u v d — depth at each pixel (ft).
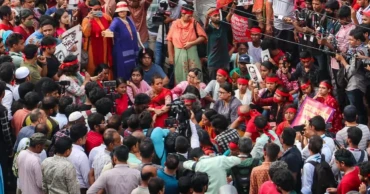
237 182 89.76
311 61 111.55
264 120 94.73
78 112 94.12
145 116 96.02
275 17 119.65
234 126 102.17
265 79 111.04
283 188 82.43
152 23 124.57
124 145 86.89
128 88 111.96
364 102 111.45
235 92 111.24
